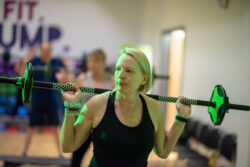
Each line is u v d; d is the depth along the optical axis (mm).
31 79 1543
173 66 7305
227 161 3908
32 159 4449
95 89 1704
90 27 8469
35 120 4648
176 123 1762
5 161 4273
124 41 8617
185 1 6090
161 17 7418
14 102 7531
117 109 1576
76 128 1609
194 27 5699
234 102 4289
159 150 1757
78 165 3367
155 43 7773
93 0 8438
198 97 5383
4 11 8172
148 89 1677
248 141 3557
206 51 5188
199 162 4016
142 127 1571
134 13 8617
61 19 8352
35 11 8258
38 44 8281
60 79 4777
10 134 6289
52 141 5836
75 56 8406
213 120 1927
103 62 4082
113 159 1558
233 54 4379
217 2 4859
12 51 8203
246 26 3709
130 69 1552
